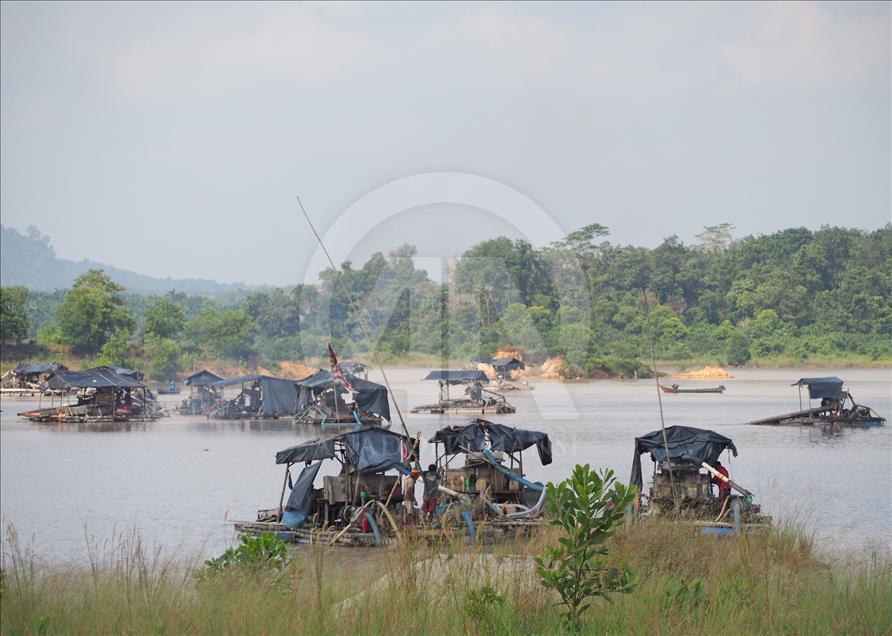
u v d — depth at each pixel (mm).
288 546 73250
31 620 43219
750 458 153875
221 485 137375
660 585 49312
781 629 44844
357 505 85688
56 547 90812
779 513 96062
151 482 141625
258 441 198750
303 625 43594
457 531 74312
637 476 87125
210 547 87000
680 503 81250
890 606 47312
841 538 84250
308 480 89375
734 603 47438
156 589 48125
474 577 50781
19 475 152375
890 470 137250
